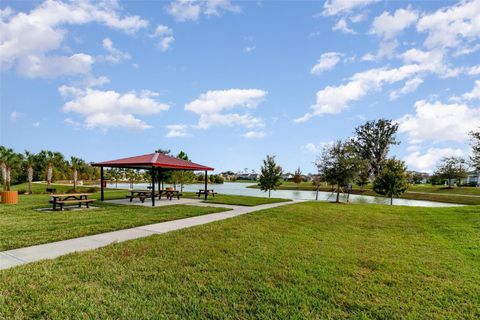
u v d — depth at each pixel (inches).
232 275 152.6
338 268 168.9
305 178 2556.6
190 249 202.1
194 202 575.8
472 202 1059.9
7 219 321.7
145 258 179.5
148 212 395.9
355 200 1075.3
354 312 114.2
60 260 172.1
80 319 104.7
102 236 244.8
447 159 1699.1
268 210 447.5
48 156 1169.4
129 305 116.2
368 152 1836.9
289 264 173.3
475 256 201.8
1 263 167.3
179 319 106.4
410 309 117.9
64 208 434.0
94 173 2123.5
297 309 115.7
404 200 1168.8
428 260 189.9
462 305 122.0
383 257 195.3
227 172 4456.2
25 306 112.9
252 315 110.2
